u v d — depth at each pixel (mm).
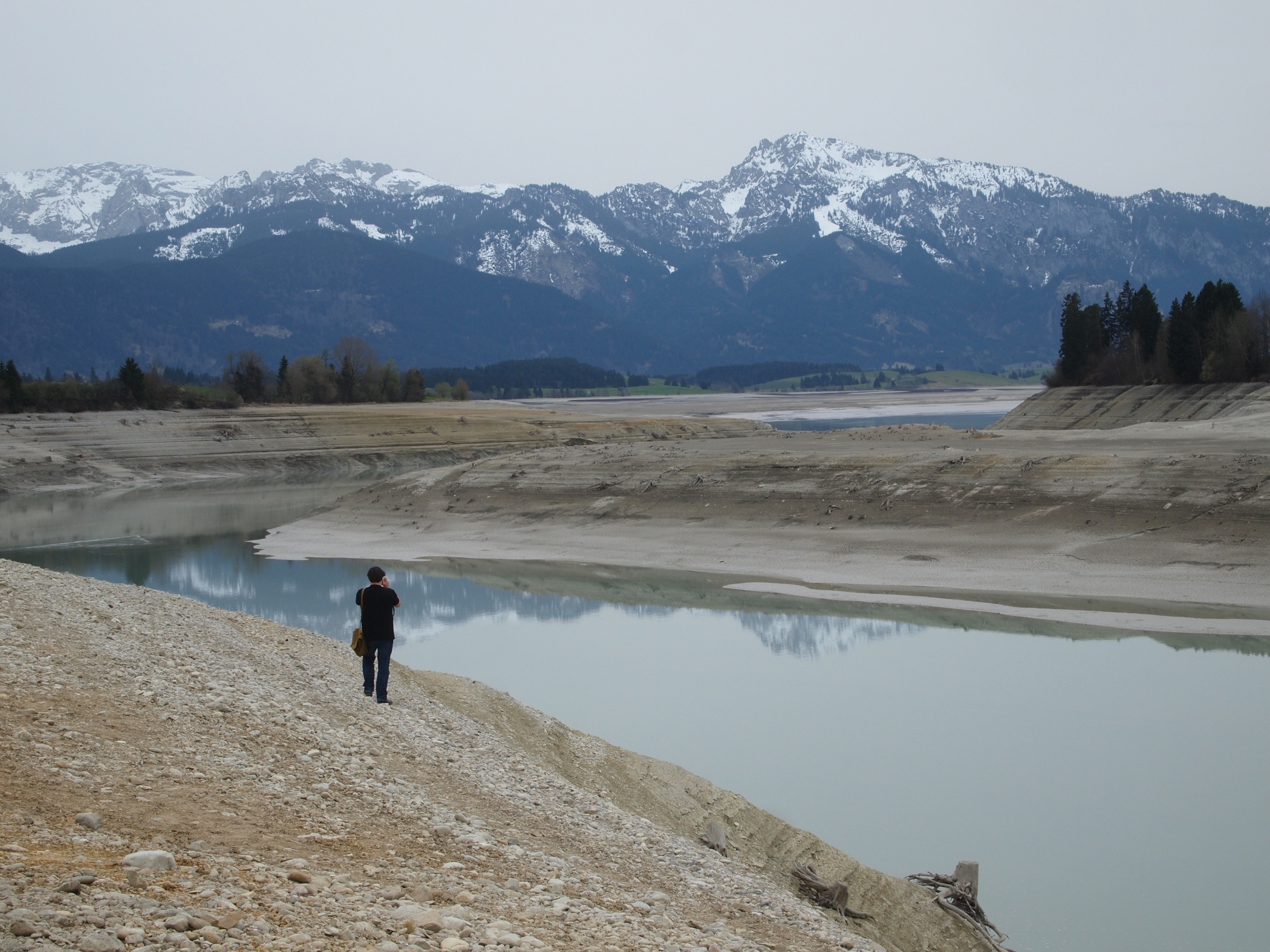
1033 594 45938
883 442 84812
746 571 54156
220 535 73500
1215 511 51281
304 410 157625
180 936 7586
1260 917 18859
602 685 34438
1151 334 129125
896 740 28672
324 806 12562
